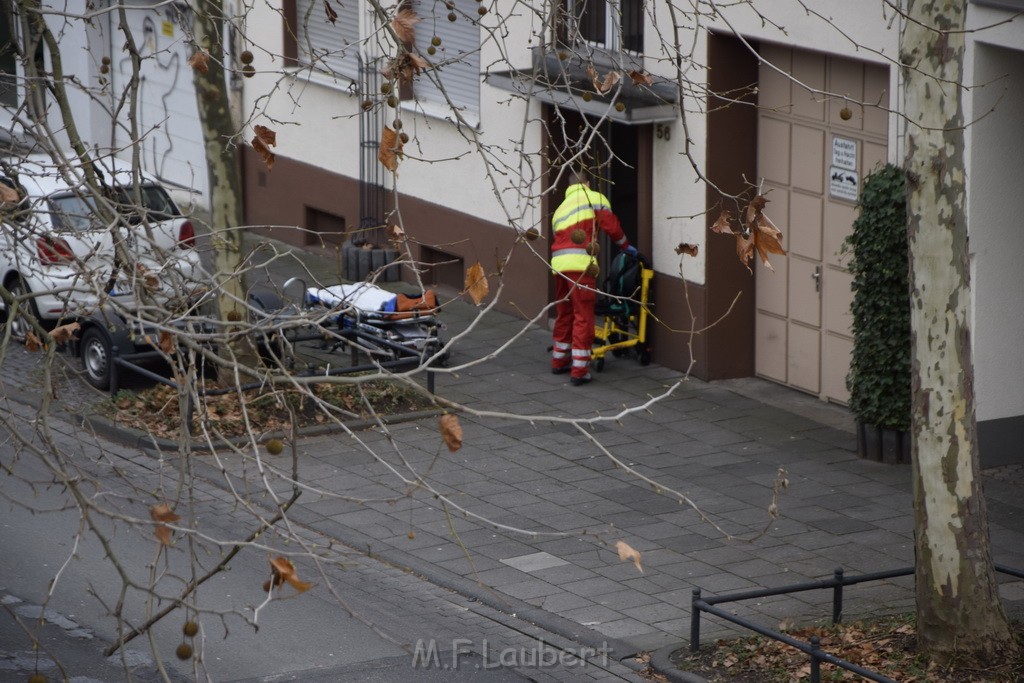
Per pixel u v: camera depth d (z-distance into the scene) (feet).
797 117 52.01
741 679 30.09
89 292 21.74
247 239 78.18
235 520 40.37
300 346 56.29
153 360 52.85
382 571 37.19
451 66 65.57
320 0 73.05
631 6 56.70
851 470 44.98
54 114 86.53
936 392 29.89
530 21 59.82
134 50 27.53
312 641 32.73
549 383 54.03
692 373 55.06
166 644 32.48
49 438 20.75
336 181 72.64
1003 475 44.32
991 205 43.19
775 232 21.34
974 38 41.73
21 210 26.55
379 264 66.80
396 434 47.96
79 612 34.06
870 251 44.06
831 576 36.52
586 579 36.50
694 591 31.37
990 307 43.86
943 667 30.09
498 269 22.65
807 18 48.75
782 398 52.90
